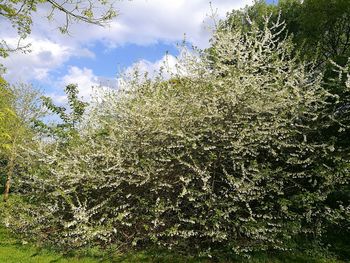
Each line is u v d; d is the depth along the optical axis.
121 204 8.98
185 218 8.49
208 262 7.57
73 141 10.67
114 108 10.30
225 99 8.92
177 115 9.02
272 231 8.33
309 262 7.50
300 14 16.58
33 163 11.22
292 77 9.40
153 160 8.62
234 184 7.79
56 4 9.58
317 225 8.42
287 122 8.99
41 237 8.98
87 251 8.18
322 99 9.33
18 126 13.71
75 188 8.91
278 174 8.74
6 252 7.99
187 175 8.63
